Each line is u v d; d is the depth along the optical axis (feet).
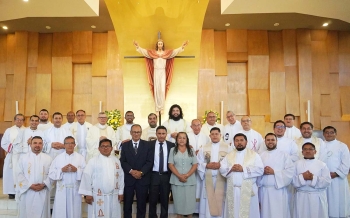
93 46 30.76
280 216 14.78
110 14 25.95
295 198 15.17
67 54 30.66
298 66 29.89
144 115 26.22
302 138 17.42
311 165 14.79
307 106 29.04
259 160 14.92
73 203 15.44
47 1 22.72
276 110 29.66
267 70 30.22
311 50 30.30
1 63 30.83
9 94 30.48
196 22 26.37
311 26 29.63
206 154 16.16
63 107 30.09
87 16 26.84
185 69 26.55
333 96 30.09
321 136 26.71
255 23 28.94
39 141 15.78
